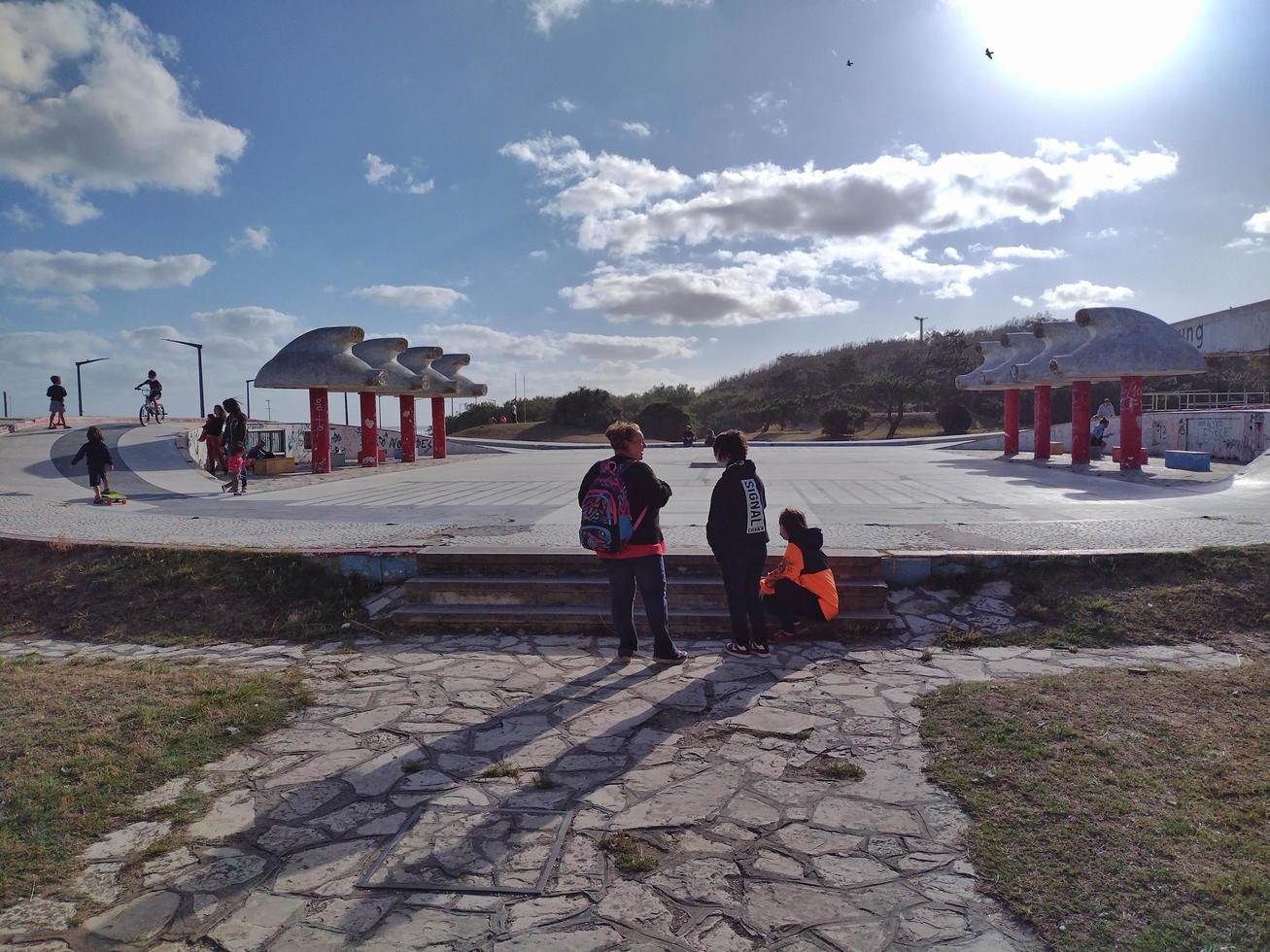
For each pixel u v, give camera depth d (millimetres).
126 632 7723
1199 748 4469
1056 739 4656
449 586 7973
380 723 5281
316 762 4668
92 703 5457
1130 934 2934
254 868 3541
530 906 3230
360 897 3322
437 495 15102
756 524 6559
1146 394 37781
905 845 3641
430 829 3867
